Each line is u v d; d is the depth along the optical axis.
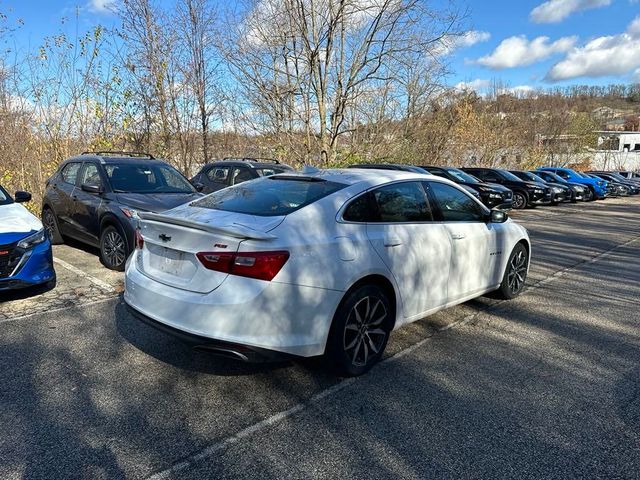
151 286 3.35
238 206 3.65
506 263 5.40
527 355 4.11
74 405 3.11
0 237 4.80
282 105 13.88
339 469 2.55
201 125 15.55
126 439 2.77
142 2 13.53
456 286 4.55
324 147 13.86
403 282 3.86
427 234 4.11
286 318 3.09
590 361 4.01
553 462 2.65
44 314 4.76
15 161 10.77
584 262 8.20
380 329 3.74
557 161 47.72
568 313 5.26
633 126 84.88
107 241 6.46
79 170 7.52
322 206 3.49
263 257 2.99
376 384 3.52
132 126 13.23
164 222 3.36
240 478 2.47
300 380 3.55
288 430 2.91
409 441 2.82
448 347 4.24
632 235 11.88
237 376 3.58
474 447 2.78
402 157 17.53
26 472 2.46
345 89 13.27
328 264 3.26
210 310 2.99
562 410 3.21
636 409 3.24
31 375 3.50
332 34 12.70
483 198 15.68
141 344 4.08
